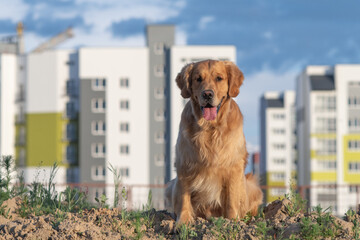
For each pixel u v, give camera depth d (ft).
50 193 23.58
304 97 241.76
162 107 225.97
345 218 20.84
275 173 316.40
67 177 227.81
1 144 232.53
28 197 23.31
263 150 332.60
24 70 234.38
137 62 225.56
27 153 230.07
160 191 222.48
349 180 226.58
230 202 21.21
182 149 21.24
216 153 20.65
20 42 267.39
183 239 18.56
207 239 18.16
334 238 18.16
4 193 23.34
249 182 23.52
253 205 23.20
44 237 18.25
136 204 25.26
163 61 226.17
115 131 224.53
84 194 24.77
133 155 224.74
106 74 224.74
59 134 228.84
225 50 218.18
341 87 227.61
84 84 224.12
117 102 224.94
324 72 234.58
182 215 20.88
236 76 21.44
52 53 229.45
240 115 21.83
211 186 21.17
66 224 18.65
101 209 21.18
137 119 225.35
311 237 18.02
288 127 315.99
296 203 21.80
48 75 229.66
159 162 225.35
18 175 25.00
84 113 224.33
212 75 21.06
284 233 18.67
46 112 229.66
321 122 228.84
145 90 225.56
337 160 227.20
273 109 317.63
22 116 234.58
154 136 225.76
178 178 21.54
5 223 19.93
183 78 21.77
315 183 228.22
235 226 18.92
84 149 223.71
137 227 19.16
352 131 227.20
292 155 315.58
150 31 225.76
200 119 20.74
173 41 225.76
